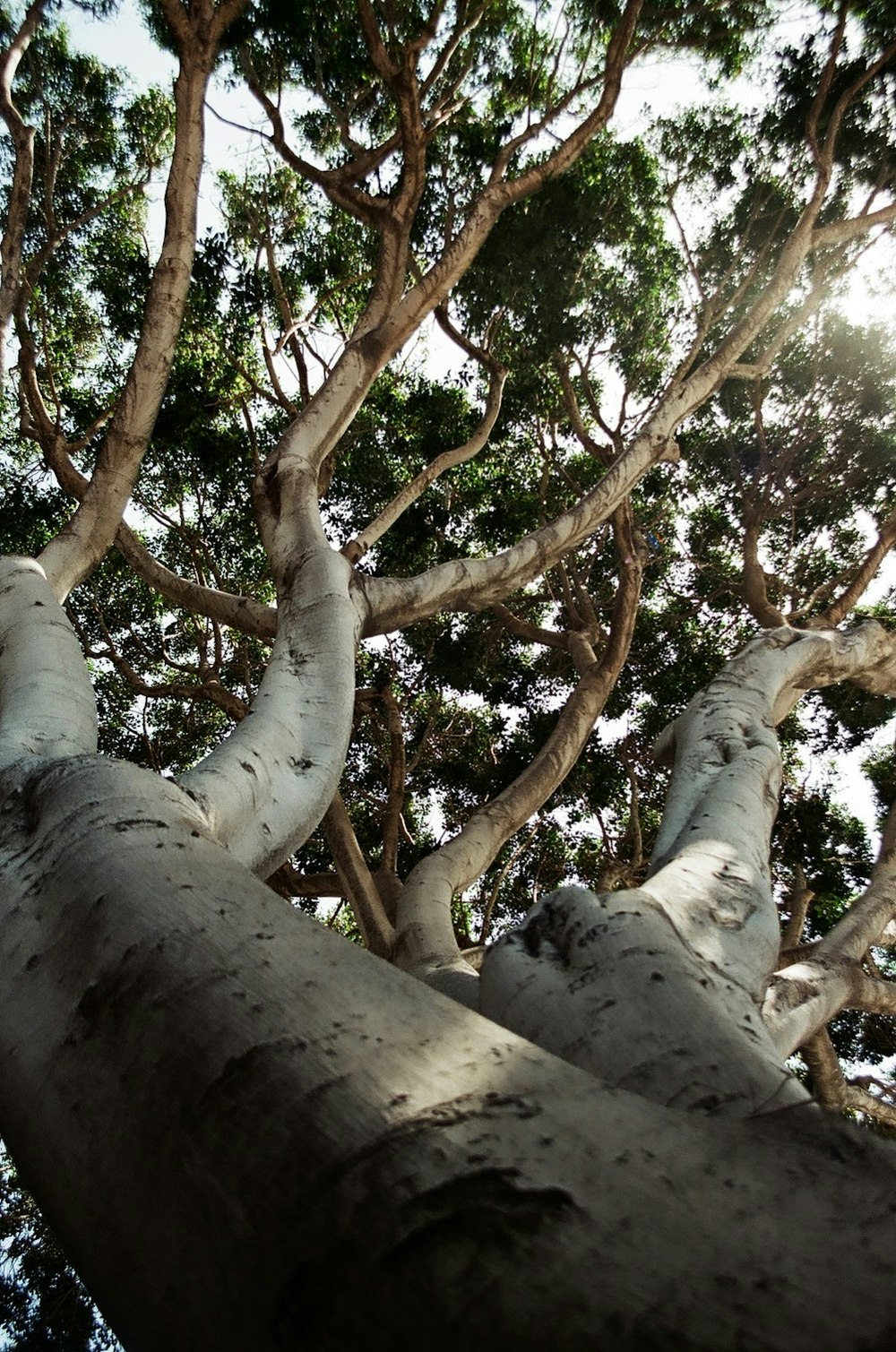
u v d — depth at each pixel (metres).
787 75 8.32
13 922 1.98
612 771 10.30
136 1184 1.44
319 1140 1.28
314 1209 1.20
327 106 8.33
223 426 10.14
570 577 10.55
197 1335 1.27
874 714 10.27
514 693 10.73
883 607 11.08
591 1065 2.04
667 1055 1.98
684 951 2.46
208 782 2.85
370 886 6.46
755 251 9.59
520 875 11.27
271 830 3.00
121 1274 1.44
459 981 4.54
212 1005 1.56
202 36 5.20
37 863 2.08
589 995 2.24
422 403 10.26
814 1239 1.06
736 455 10.66
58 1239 1.71
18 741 2.73
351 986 1.61
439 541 10.27
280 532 4.53
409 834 10.12
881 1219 1.10
